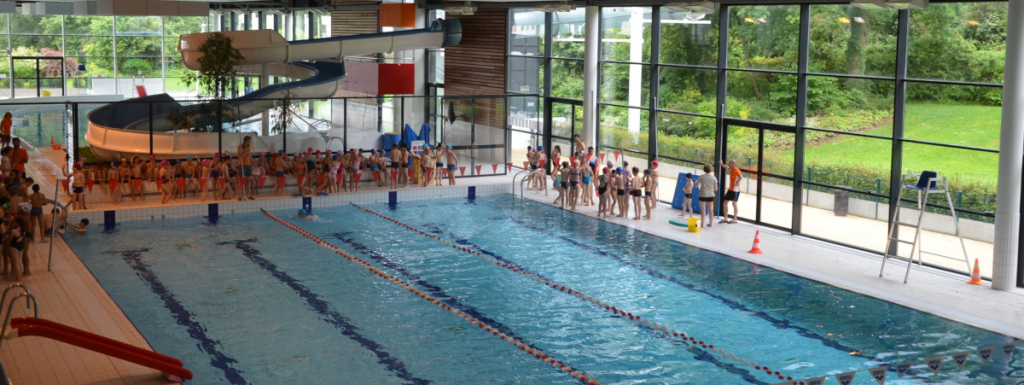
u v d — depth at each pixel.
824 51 15.64
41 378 9.02
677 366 9.69
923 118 14.03
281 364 9.62
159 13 22.23
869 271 13.91
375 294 12.53
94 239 16.03
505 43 24.25
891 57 14.47
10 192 14.28
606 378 9.30
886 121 14.70
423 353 10.05
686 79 18.77
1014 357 9.93
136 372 9.25
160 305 11.84
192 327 10.91
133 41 43.47
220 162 19.45
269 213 18.94
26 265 13.24
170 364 9.09
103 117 21.75
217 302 12.02
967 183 13.47
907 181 14.41
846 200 15.59
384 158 21.58
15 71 40.31
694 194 18.92
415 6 25.44
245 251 15.20
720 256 15.05
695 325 11.18
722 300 12.34
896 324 11.21
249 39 22.97
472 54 25.66
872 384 9.08
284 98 21.41
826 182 15.95
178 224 17.64
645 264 14.45
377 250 15.39
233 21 41.66
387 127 22.88
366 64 26.56
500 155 23.34
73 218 17.16
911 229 14.48
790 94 16.41
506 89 24.44
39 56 40.59
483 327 11.05
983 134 13.16
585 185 19.89
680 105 19.02
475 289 12.86
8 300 11.87
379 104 22.59
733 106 17.70
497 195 21.55
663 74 19.36
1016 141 12.22
